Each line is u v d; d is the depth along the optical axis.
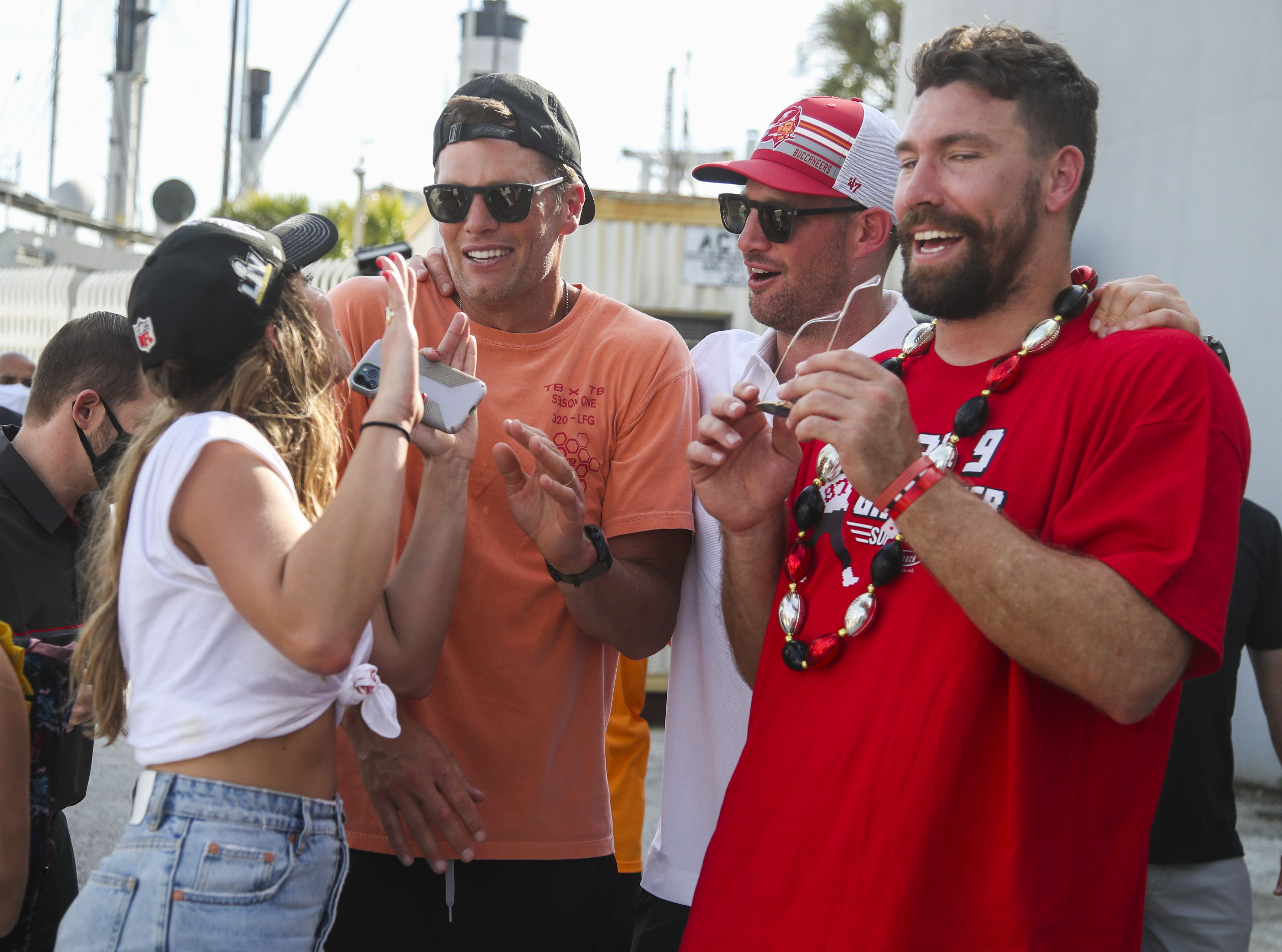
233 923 1.45
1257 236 5.77
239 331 1.60
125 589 1.54
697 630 2.41
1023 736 1.42
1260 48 5.78
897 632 1.56
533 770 2.24
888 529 1.63
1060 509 1.48
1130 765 1.48
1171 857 2.50
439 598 2.00
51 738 1.96
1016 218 1.55
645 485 2.29
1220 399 1.43
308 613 1.43
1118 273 6.50
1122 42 6.45
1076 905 1.43
